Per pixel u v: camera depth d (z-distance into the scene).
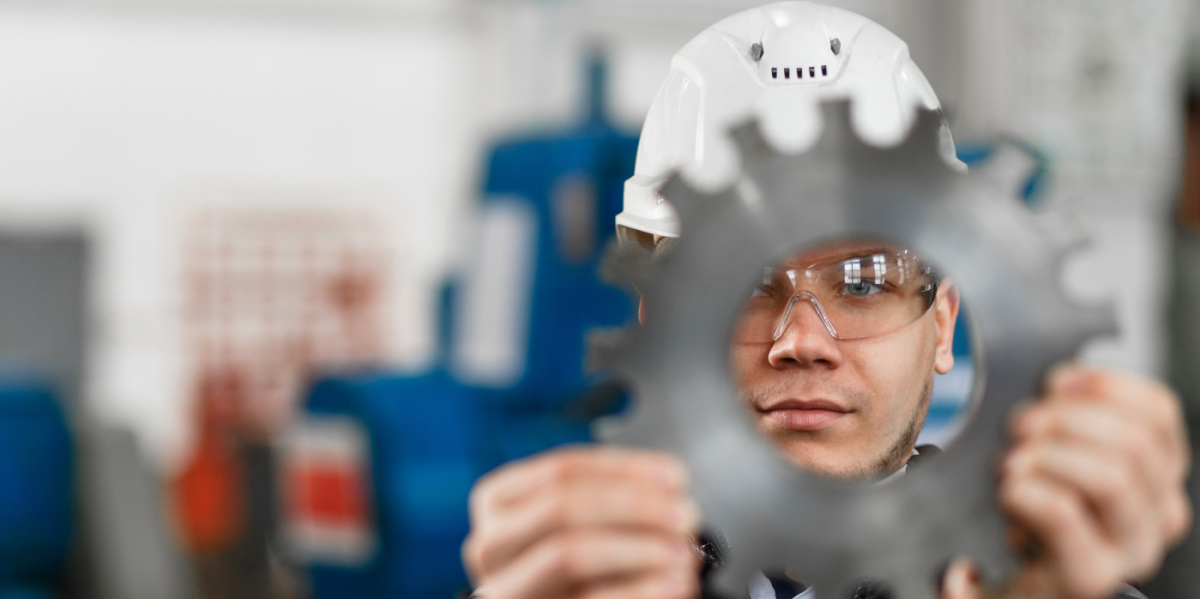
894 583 0.82
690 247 0.82
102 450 2.57
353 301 4.82
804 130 1.22
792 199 0.81
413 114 4.86
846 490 0.82
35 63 4.46
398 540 2.56
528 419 2.64
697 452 0.82
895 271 1.02
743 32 1.30
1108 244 4.58
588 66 2.94
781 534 0.82
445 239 4.92
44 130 4.49
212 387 4.65
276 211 4.73
